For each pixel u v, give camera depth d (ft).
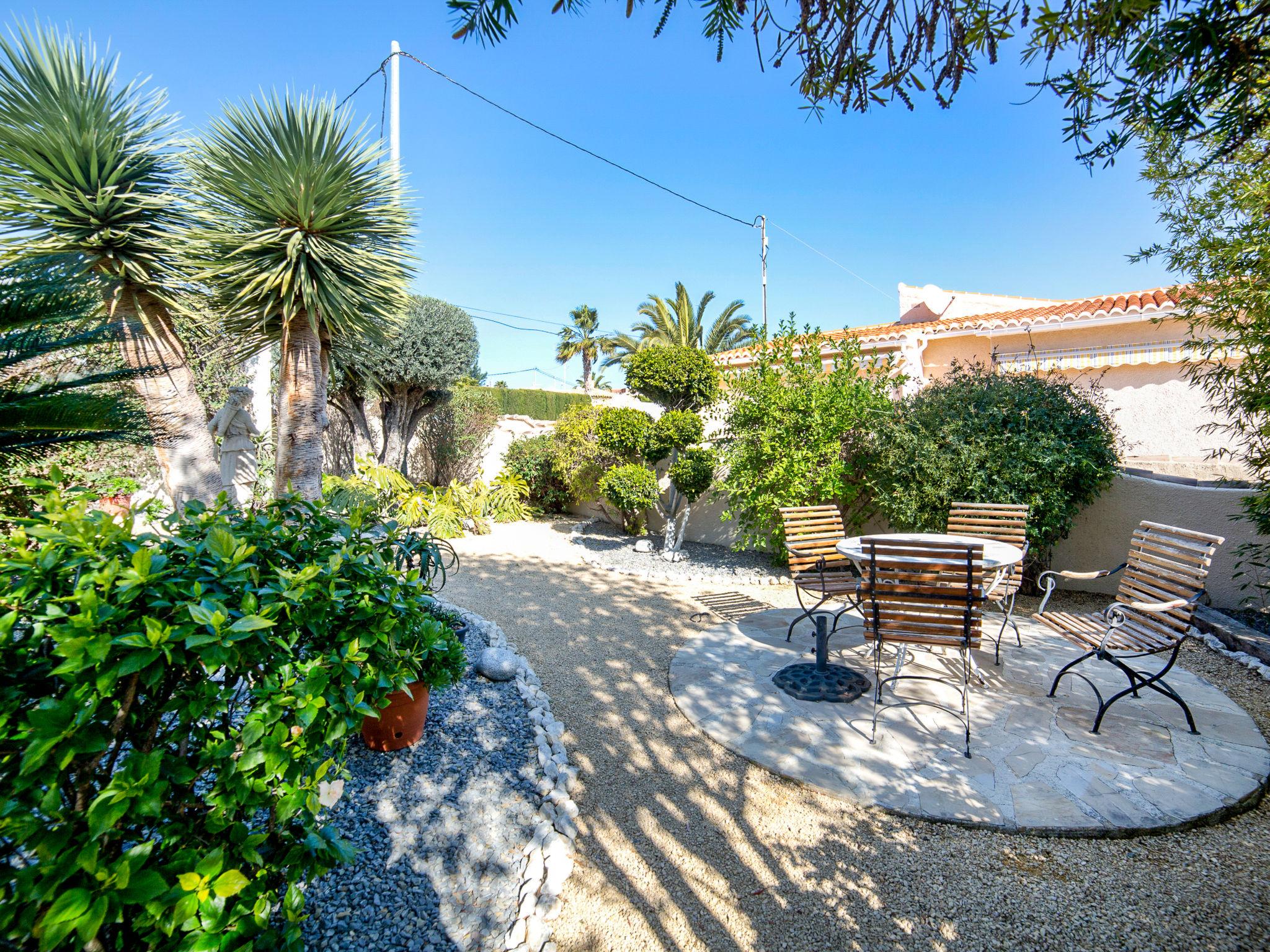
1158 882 8.05
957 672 14.84
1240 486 18.90
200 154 19.72
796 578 16.99
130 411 9.25
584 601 22.36
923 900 7.88
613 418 30.27
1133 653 12.04
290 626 6.30
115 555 5.50
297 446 20.84
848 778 10.46
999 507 18.38
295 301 20.08
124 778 4.50
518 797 10.09
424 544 12.42
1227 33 4.56
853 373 24.06
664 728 12.62
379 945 7.13
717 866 8.61
